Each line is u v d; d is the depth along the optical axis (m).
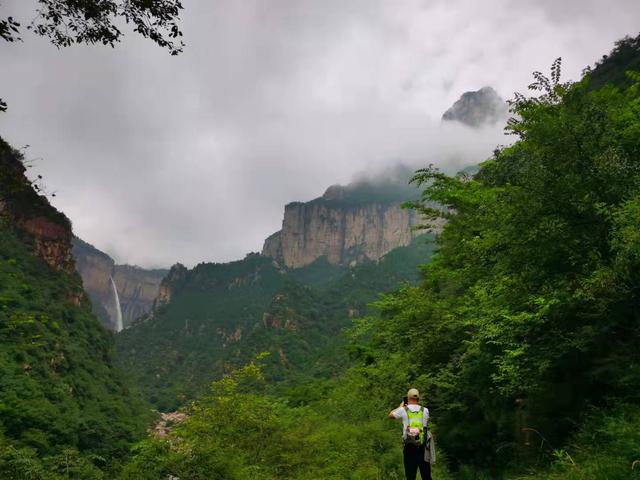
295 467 10.81
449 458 9.98
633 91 8.76
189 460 10.48
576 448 5.94
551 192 6.84
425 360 12.59
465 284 11.71
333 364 73.88
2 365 50.06
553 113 7.47
